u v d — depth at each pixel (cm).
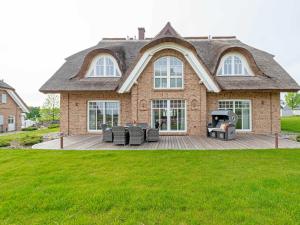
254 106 2058
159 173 789
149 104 1948
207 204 528
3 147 1429
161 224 445
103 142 1591
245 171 800
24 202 553
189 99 1928
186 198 562
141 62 1892
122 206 526
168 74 1953
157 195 582
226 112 1761
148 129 1578
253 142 1523
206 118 1950
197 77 1923
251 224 439
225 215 477
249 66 2081
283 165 881
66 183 695
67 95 2125
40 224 454
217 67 2084
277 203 530
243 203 530
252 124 2059
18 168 878
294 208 504
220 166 871
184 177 737
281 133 2105
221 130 1689
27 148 1369
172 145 1416
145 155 1093
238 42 2503
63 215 489
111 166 895
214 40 2519
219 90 1883
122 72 2098
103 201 552
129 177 747
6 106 3825
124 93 2081
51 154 1145
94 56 2145
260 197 562
